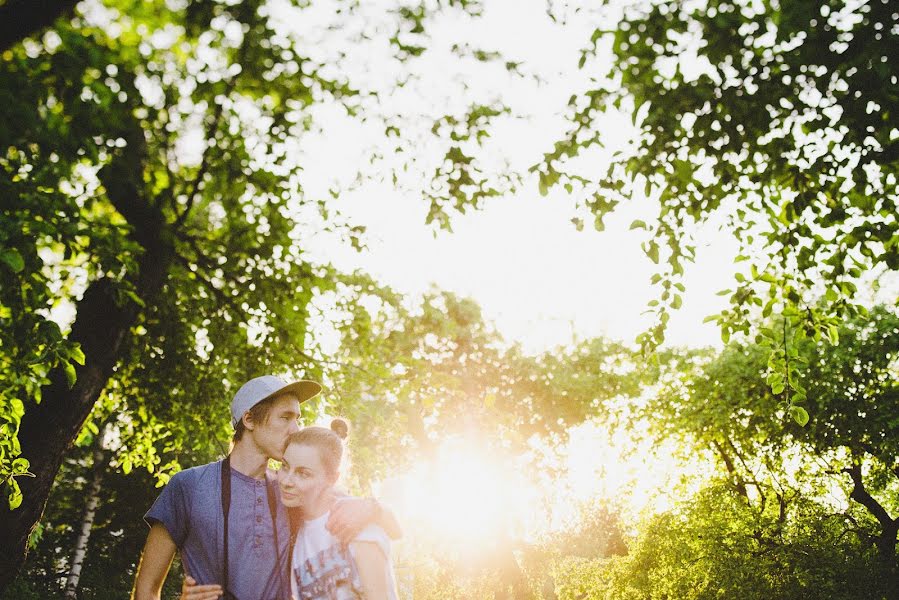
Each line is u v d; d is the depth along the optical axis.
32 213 4.71
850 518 14.28
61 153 4.97
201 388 10.16
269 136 8.03
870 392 13.98
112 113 5.77
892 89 3.90
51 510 22.83
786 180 4.77
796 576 12.87
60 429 5.82
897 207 4.54
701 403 16.66
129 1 7.68
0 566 5.47
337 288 9.77
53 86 4.95
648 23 4.64
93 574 22.88
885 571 12.81
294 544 2.77
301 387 3.03
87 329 6.27
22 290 4.82
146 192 7.28
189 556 2.78
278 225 8.90
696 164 4.91
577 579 17.62
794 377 5.21
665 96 4.59
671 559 14.73
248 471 2.88
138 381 10.16
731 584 13.16
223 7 6.74
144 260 7.09
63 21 5.46
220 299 9.46
